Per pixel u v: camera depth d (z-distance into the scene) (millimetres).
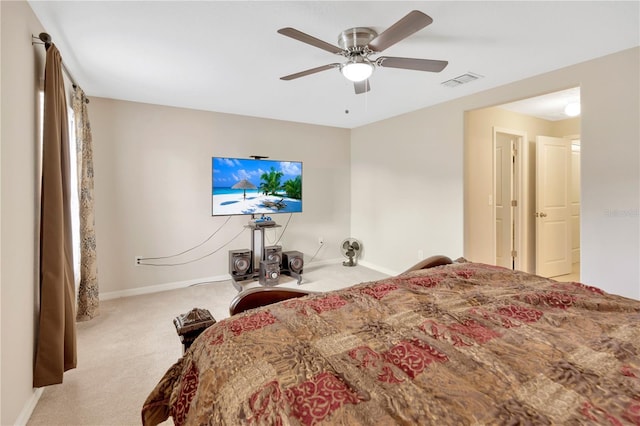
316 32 2174
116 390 1961
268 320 1240
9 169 1534
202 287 4035
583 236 2723
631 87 2441
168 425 1646
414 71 2836
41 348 1826
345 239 5426
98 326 2869
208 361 1011
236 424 756
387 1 1834
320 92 3428
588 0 1823
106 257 3639
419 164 4152
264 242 4434
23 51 1707
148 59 2578
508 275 1863
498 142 4668
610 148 2557
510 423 707
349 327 1190
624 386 845
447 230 3805
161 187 3912
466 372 904
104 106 3576
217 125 4234
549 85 2887
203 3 1840
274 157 4691
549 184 4395
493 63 2699
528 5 1872
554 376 884
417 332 1149
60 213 1919
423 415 732
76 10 1887
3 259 1470
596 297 1509
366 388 828
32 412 1753
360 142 5203
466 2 1847
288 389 824
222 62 2645
